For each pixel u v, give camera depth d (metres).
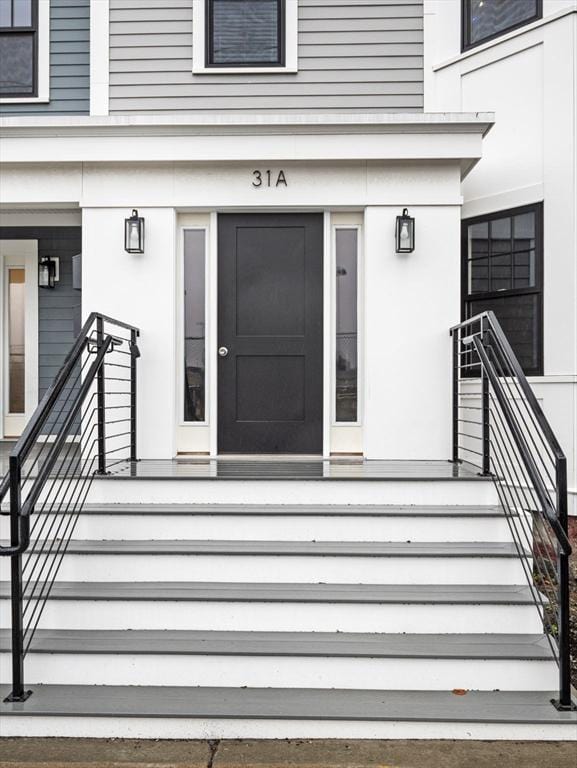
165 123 5.08
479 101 5.89
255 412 5.62
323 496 4.16
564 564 2.91
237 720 2.89
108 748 2.81
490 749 2.79
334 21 5.95
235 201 5.35
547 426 3.09
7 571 3.78
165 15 5.95
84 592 3.49
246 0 5.98
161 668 3.17
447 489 4.15
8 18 6.16
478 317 4.38
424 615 3.39
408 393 5.31
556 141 5.45
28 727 2.90
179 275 5.56
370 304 5.32
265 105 5.94
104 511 3.93
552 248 5.46
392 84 5.95
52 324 6.81
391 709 2.93
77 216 6.19
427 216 5.32
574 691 3.14
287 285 5.61
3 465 5.32
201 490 4.18
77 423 6.16
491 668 3.13
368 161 5.28
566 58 5.40
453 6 5.99
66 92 6.13
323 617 3.40
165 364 5.36
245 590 3.52
